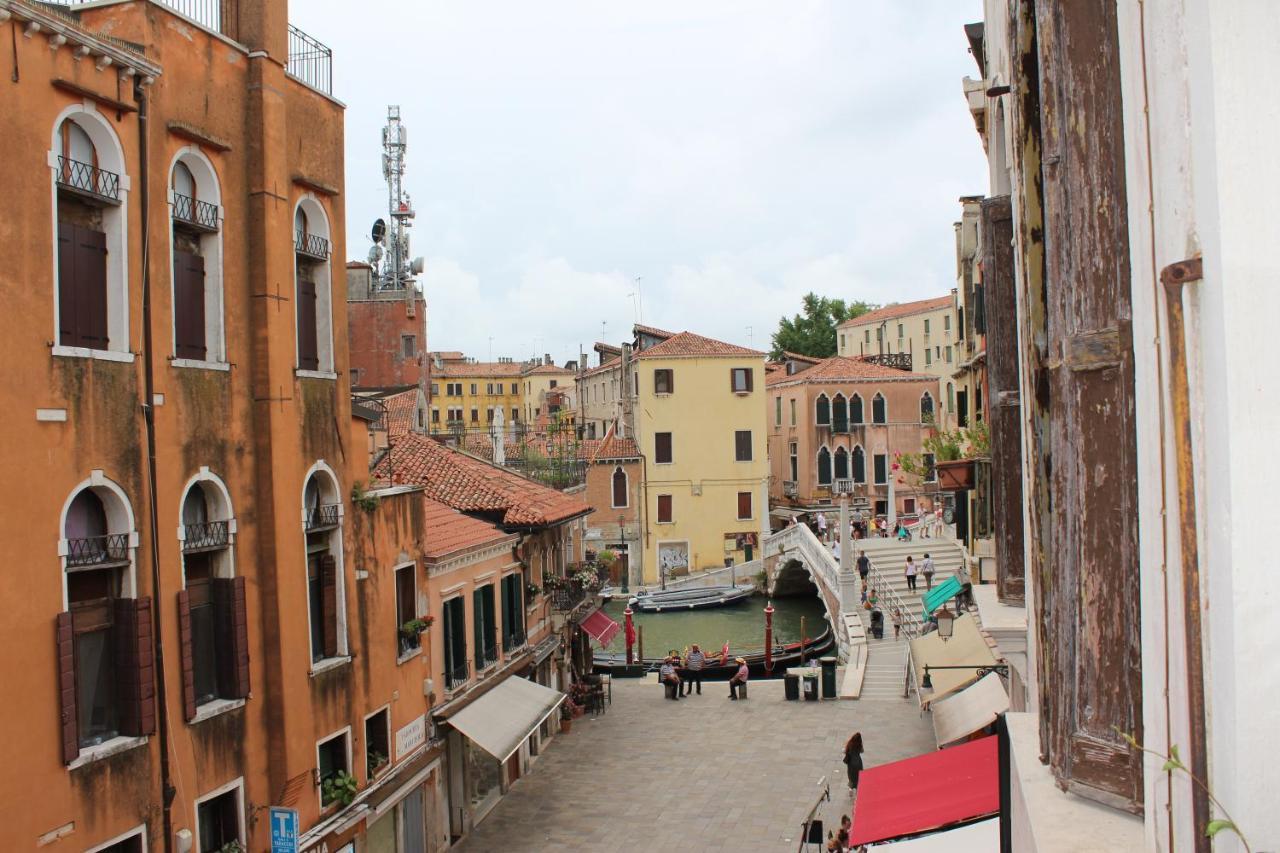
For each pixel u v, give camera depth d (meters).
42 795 10.62
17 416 10.50
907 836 9.47
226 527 13.68
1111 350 4.99
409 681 18.39
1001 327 12.45
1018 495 12.51
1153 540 3.32
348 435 16.55
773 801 22.09
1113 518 5.06
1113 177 4.98
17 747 10.38
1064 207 5.25
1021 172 6.93
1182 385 2.94
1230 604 2.72
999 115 12.79
